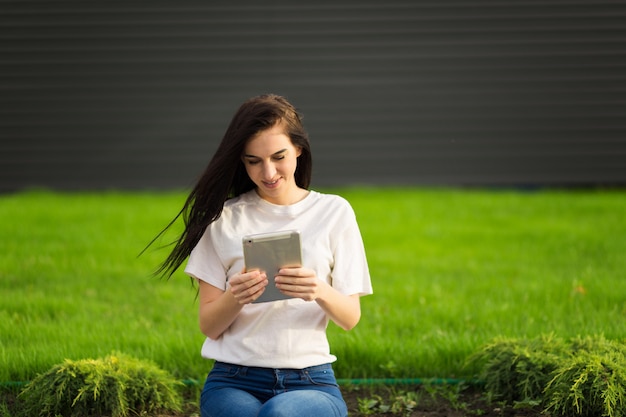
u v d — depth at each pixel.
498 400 5.54
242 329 4.36
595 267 9.14
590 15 15.28
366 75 15.43
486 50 15.36
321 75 15.42
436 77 15.41
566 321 7.06
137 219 11.94
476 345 6.25
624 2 15.26
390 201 13.70
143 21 15.32
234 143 4.23
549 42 15.34
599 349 5.46
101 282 8.63
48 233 10.84
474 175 15.50
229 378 4.35
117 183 15.42
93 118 15.35
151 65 15.38
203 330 4.37
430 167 15.50
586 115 15.40
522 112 15.44
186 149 15.44
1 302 7.55
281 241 4.05
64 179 15.36
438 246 10.44
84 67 15.34
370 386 5.92
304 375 4.32
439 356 6.20
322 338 4.39
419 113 15.45
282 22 15.36
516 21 15.31
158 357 6.18
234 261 4.37
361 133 15.45
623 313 7.29
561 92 15.39
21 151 15.31
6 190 15.34
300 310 4.34
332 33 15.38
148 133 15.41
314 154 15.47
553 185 15.47
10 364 5.95
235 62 15.39
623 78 15.34
